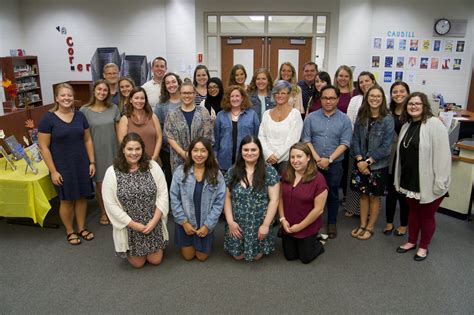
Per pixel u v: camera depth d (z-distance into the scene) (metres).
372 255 2.97
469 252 3.01
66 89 2.94
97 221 3.59
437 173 2.67
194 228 2.74
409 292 2.49
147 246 2.68
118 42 7.27
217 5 6.95
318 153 3.18
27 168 3.30
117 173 2.62
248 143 2.65
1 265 2.81
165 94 3.55
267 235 2.81
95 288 2.53
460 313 2.28
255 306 2.35
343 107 3.71
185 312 2.29
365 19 6.67
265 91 3.54
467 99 7.09
